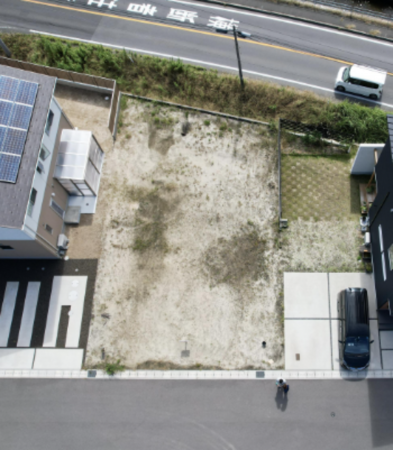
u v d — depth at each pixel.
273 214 22.56
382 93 25.48
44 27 28.61
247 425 18.42
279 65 26.53
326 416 18.38
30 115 19.27
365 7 28.66
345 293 19.22
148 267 21.77
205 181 23.53
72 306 21.19
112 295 21.30
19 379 19.86
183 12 28.58
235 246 21.92
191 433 18.44
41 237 19.95
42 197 20.00
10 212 17.64
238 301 20.80
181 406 18.97
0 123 18.62
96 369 19.92
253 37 27.47
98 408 19.12
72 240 22.64
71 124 23.75
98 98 26.36
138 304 21.03
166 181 23.64
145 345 20.27
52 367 20.06
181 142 24.62
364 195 22.55
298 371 19.34
